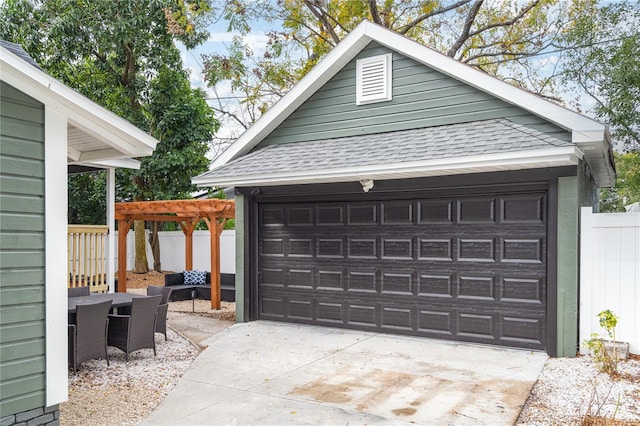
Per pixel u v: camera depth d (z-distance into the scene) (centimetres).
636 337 662
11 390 401
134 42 1655
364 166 745
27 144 418
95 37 1617
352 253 868
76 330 616
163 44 1725
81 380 605
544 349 704
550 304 691
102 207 1848
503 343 734
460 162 679
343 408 499
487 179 730
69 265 935
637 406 496
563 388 555
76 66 1744
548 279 695
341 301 877
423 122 838
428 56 812
